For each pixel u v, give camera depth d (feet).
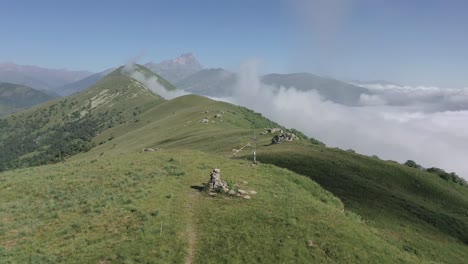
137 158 205.05
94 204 124.88
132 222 111.45
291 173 192.54
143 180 151.94
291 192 157.38
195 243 103.81
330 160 286.05
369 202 223.92
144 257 93.15
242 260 97.40
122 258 91.76
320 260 102.27
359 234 121.70
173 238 103.45
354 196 228.84
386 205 224.94
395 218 209.67
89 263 89.35
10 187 154.92
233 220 117.08
